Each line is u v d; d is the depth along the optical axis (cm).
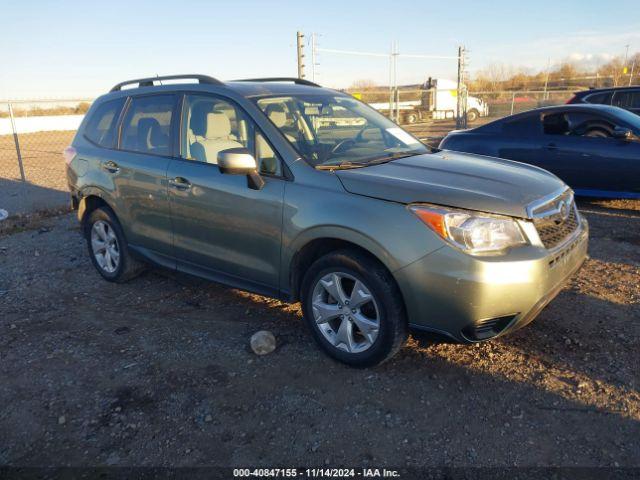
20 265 586
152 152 445
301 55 2002
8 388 338
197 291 488
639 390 312
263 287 379
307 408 306
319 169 346
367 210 312
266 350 367
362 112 453
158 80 469
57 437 289
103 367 358
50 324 430
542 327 392
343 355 342
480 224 292
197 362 360
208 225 397
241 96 392
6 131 2884
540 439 275
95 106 525
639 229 642
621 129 699
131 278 509
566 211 345
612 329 386
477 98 3212
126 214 467
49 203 945
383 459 265
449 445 273
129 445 281
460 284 288
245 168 346
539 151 756
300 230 337
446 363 348
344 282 343
